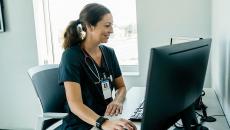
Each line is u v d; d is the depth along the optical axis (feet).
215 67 6.93
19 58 10.16
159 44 8.64
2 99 10.69
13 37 10.02
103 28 5.07
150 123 2.93
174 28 8.44
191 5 8.20
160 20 8.50
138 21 8.68
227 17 4.77
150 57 2.69
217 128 4.45
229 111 4.62
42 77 6.03
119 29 9.55
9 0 9.77
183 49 3.05
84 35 5.34
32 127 10.66
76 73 5.01
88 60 5.31
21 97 10.48
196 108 5.28
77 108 4.65
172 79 2.95
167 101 3.00
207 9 8.09
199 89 3.82
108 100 5.52
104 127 4.15
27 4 9.67
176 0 8.28
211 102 5.97
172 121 3.45
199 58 3.46
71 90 4.87
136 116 4.87
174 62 2.91
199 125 4.40
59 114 5.81
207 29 8.20
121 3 9.40
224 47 5.22
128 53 9.66
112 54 6.03
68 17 10.03
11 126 10.82
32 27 9.79
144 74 8.97
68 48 5.33
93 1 9.68
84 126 5.03
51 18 10.17
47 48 10.30
